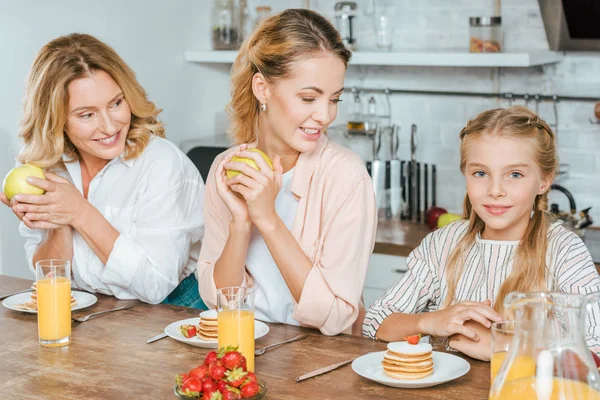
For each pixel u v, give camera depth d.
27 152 2.10
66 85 2.00
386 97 3.70
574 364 0.97
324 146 1.84
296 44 1.64
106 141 2.07
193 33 3.73
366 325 1.82
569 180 3.38
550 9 3.25
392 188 3.58
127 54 3.34
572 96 3.33
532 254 1.76
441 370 1.47
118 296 2.07
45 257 2.14
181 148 3.62
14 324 1.83
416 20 3.60
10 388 1.45
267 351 1.62
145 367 1.54
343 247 1.75
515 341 1.01
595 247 3.04
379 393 1.39
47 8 2.98
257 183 1.67
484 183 1.77
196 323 1.77
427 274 1.92
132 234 2.12
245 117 1.89
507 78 3.46
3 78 2.86
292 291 1.74
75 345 1.67
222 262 1.82
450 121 3.59
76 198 2.01
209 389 1.25
